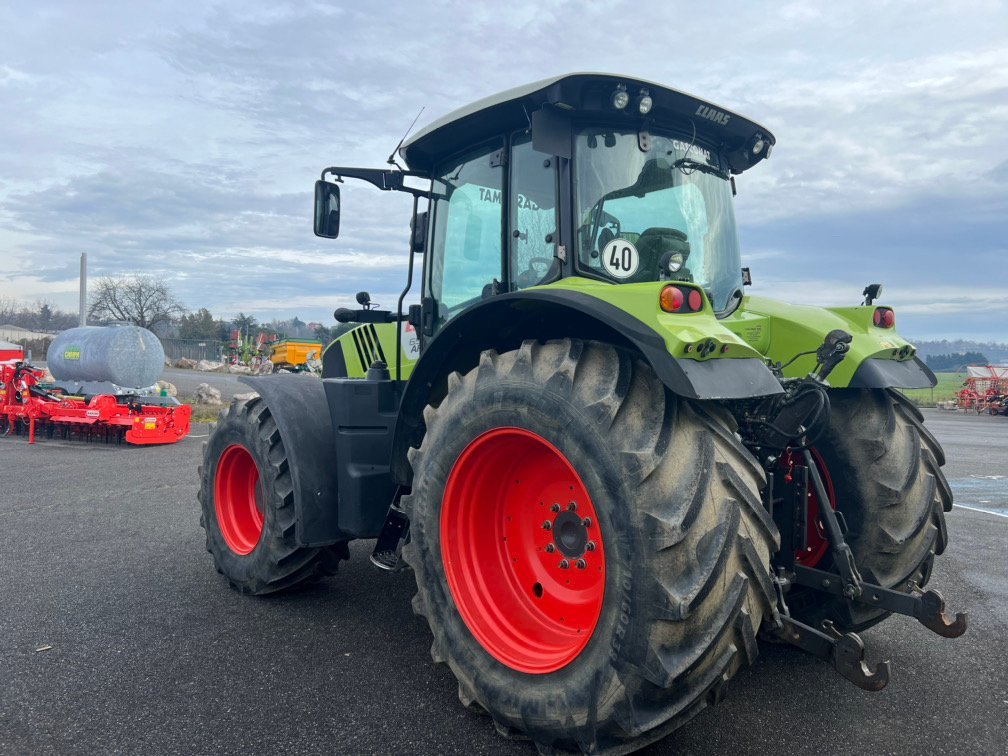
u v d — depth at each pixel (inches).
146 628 147.8
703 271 132.9
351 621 153.4
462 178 144.1
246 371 1604.3
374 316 186.9
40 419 476.7
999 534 238.2
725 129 135.6
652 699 88.9
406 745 104.3
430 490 117.3
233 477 179.5
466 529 116.6
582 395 97.0
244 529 178.5
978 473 391.9
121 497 285.3
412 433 135.1
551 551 114.1
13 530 230.2
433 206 152.3
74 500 279.0
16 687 120.6
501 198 132.4
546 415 99.7
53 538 220.2
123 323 504.4
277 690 120.8
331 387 151.3
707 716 112.7
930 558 129.0
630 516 89.3
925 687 123.6
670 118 128.8
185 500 279.4
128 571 187.0
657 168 127.9
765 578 91.7
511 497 119.6
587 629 102.0
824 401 107.3
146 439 440.1
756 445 116.2
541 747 100.5
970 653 138.5
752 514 92.0
